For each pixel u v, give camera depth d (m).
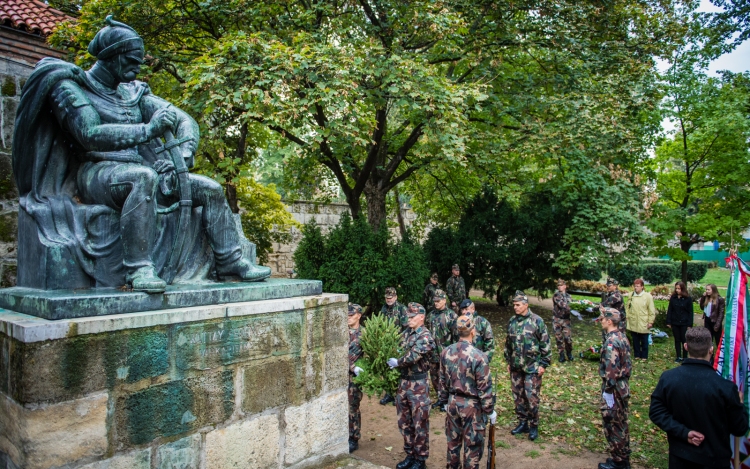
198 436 2.95
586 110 10.98
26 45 8.30
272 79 7.97
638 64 12.20
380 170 13.84
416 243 11.32
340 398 3.80
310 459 3.56
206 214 3.60
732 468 4.05
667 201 14.08
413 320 5.37
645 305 10.07
